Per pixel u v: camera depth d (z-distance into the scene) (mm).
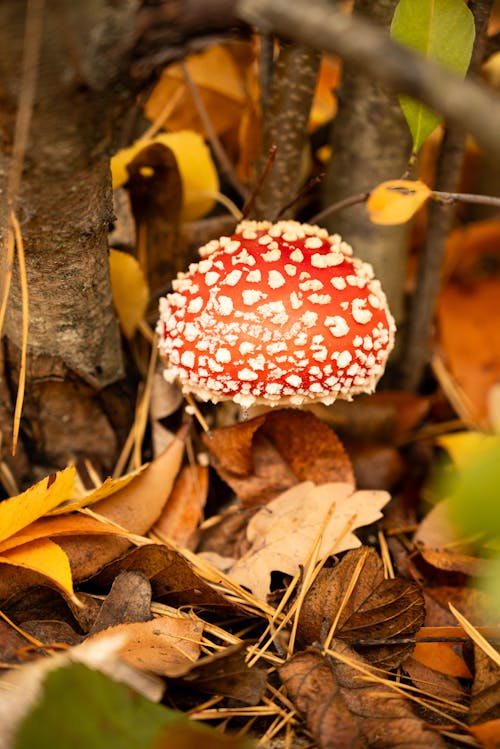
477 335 556
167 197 484
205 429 457
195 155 498
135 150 458
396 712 380
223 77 524
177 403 479
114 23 345
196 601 414
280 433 460
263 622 421
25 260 407
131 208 484
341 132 487
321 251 435
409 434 528
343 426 510
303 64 450
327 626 403
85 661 366
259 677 380
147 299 477
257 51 520
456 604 432
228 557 448
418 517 485
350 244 504
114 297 472
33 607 406
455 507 271
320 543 432
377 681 392
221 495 481
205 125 515
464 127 326
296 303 413
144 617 401
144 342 494
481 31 447
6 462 464
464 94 323
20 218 390
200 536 456
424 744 369
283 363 410
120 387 470
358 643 402
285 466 462
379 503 439
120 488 440
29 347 438
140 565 409
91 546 419
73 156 373
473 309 563
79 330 437
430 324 526
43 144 367
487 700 387
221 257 431
